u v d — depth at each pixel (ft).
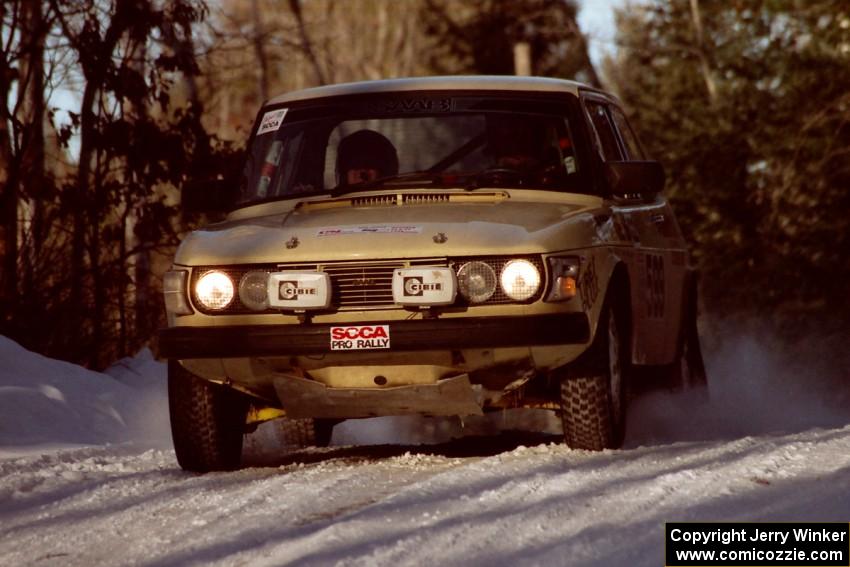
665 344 101.09
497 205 83.41
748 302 297.74
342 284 76.23
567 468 69.92
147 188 164.35
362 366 76.79
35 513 68.64
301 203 85.61
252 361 77.66
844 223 280.92
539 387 82.23
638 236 92.17
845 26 295.89
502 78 93.76
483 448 90.38
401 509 59.77
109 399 116.88
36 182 154.20
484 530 54.85
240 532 58.39
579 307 76.54
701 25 342.64
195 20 165.89
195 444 80.89
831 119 282.36
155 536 59.36
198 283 78.33
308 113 93.20
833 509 54.85
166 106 167.43
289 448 98.02
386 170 89.71
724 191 317.42
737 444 76.89
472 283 75.61
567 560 49.47
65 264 153.38
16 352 117.08
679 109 348.59
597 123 94.32
